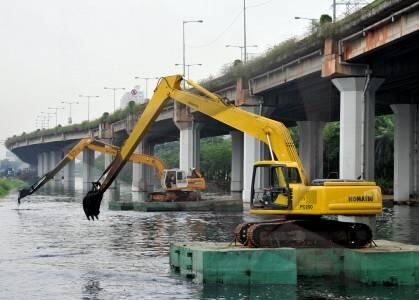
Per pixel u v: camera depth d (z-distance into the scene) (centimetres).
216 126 11731
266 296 2655
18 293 2800
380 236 4662
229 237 4681
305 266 3027
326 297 2647
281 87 7156
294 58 6444
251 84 7719
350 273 2981
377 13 4838
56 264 3516
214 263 2858
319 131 10088
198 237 4700
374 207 3039
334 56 5488
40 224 5862
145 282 2978
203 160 18512
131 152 4306
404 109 7950
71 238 4728
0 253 3953
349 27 5231
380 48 4991
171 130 13538
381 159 10988
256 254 2862
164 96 4222
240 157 12788
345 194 3020
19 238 4747
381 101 7838
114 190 14950
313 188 3028
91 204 4191
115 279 3069
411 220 5888
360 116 5516
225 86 8431
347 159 5525
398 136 7988
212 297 2647
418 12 4472
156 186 15025
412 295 2691
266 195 3116
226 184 17112
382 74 5525
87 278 3111
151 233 5006
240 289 2789
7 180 19188
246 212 7094
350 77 5497
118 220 6188
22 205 8825
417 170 8006
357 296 2667
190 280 3000
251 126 3403
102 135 15638
